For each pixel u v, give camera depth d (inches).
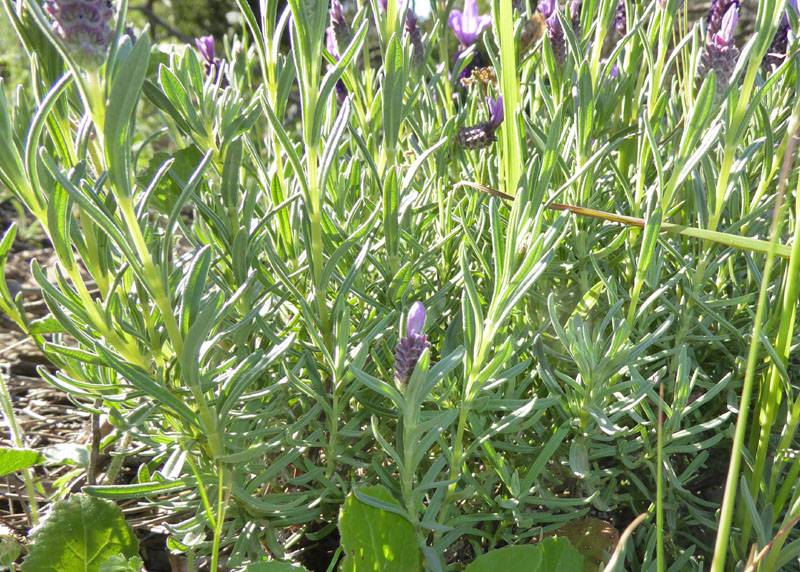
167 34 51.2
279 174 11.9
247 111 11.6
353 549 9.6
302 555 12.8
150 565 13.1
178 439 10.1
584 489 11.9
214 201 12.0
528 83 15.8
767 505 10.2
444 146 14.0
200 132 11.7
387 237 11.7
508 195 11.6
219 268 12.9
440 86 17.5
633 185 14.8
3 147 7.9
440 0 15.4
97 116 7.2
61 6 6.6
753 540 11.4
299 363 10.9
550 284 13.7
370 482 11.8
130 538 11.2
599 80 13.8
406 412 8.9
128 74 6.8
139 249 8.1
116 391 10.6
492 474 10.9
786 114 13.9
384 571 9.8
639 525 11.7
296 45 9.5
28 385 19.3
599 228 13.2
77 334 8.9
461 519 10.5
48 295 8.8
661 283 13.4
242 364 9.3
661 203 10.8
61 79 7.4
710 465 13.2
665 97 12.5
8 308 9.6
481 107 16.0
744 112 10.7
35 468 15.4
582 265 12.9
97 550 11.0
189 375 8.6
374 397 12.2
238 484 10.7
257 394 10.1
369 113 14.7
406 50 12.4
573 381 10.1
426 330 12.6
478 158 16.5
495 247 8.7
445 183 15.8
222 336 9.7
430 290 13.7
